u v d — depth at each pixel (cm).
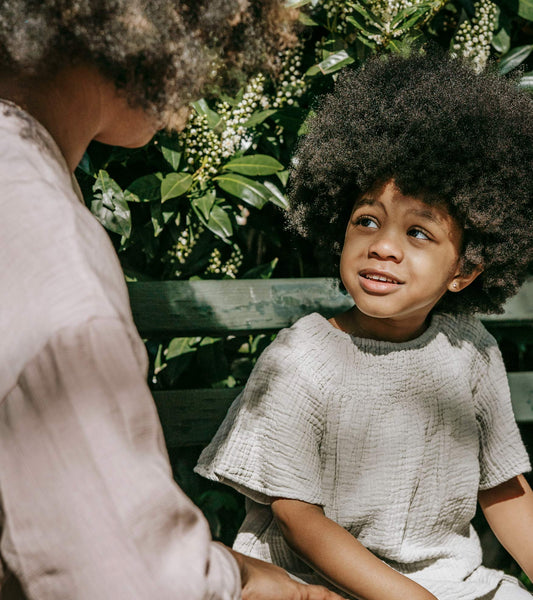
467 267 121
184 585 60
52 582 59
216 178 179
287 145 191
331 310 176
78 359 58
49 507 58
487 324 181
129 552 58
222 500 209
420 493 121
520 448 132
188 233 190
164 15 71
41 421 58
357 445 118
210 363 196
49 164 67
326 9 183
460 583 121
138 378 60
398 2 176
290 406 117
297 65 184
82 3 66
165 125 85
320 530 112
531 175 119
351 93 126
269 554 124
